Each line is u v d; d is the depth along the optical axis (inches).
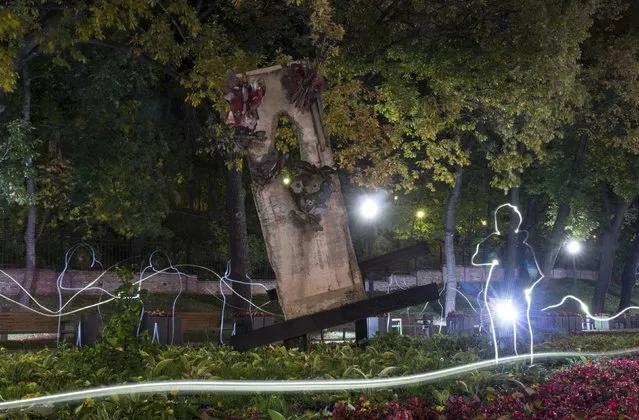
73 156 1253.7
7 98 1082.1
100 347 442.0
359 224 1978.3
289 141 893.2
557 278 2721.5
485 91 1081.4
